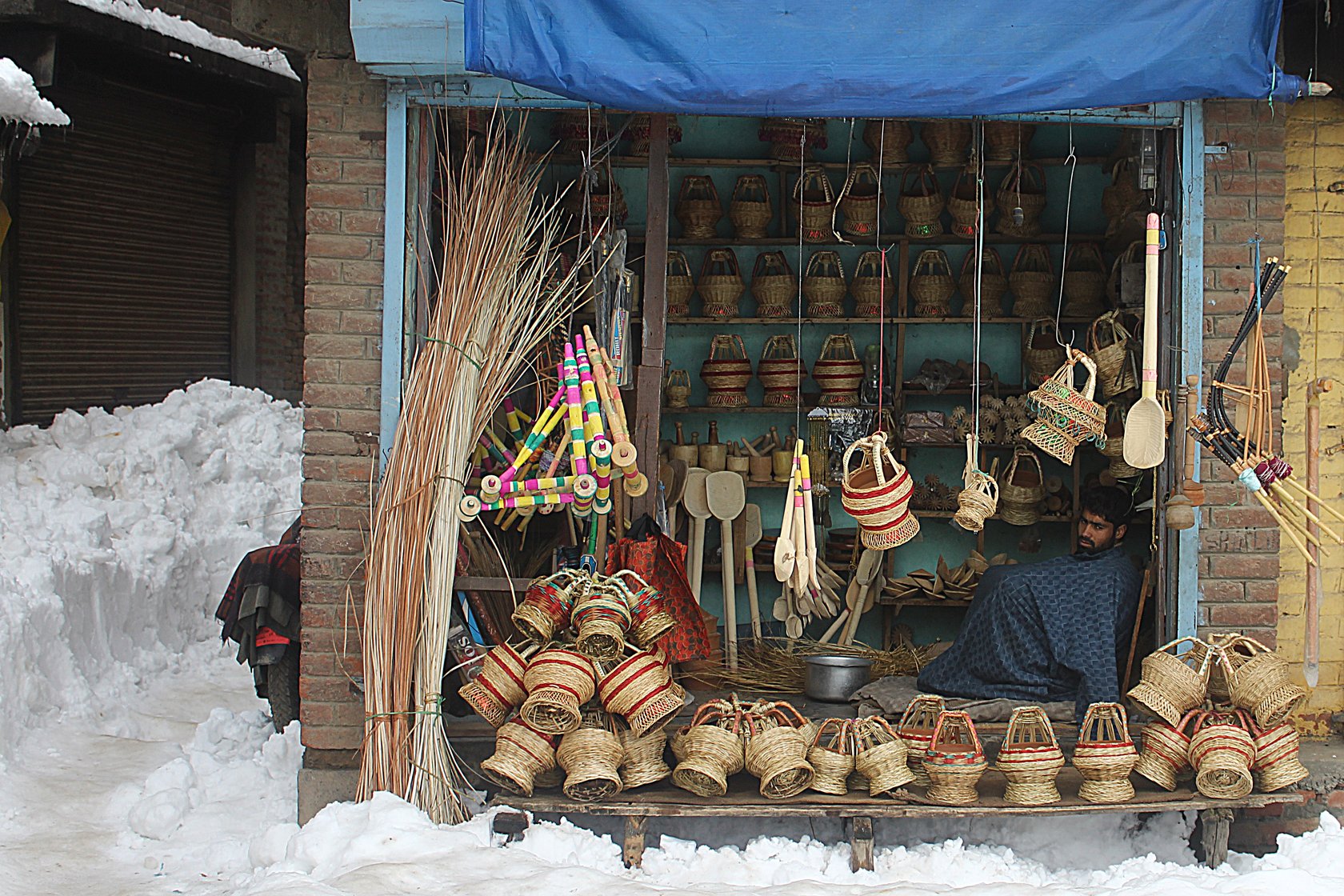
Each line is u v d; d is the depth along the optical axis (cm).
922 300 582
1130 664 462
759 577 592
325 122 441
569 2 386
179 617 743
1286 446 492
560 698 395
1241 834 450
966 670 471
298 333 1100
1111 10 390
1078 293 571
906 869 412
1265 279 429
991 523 597
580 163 561
